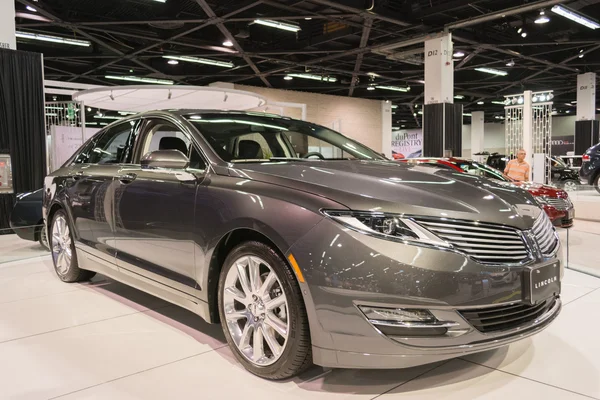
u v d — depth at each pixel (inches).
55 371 93.8
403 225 77.4
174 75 789.2
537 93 533.6
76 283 162.7
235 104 437.7
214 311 100.1
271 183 89.5
